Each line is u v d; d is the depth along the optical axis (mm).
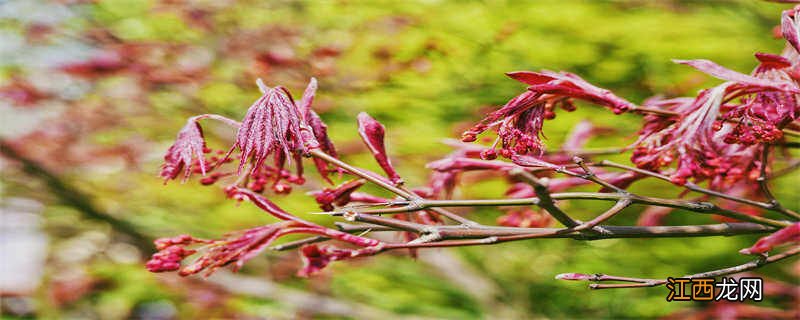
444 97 3484
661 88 3158
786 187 3236
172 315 4879
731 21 3328
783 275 3496
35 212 4695
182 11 3877
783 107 1338
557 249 3879
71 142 4305
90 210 4441
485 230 1364
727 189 1986
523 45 3379
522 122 1416
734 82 1297
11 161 4285
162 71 3785
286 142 1360
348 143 3395
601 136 2986
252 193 1346
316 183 3373
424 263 4512
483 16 3488
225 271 4480
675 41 3213
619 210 1382
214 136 3822
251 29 3854
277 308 4383
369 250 1285
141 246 4609
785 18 1414
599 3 3434
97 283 4695
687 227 1435
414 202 1388
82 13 4152
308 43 3723
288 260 4461
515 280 4039
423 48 3508
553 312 4039
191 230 4355
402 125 3512
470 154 1903
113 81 4059
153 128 4129
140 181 4410
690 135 1337
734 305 2924
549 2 3414
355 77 3580
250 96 3777
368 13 3703
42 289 4758
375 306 4500
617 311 3850
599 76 3262
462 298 4531
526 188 1921
